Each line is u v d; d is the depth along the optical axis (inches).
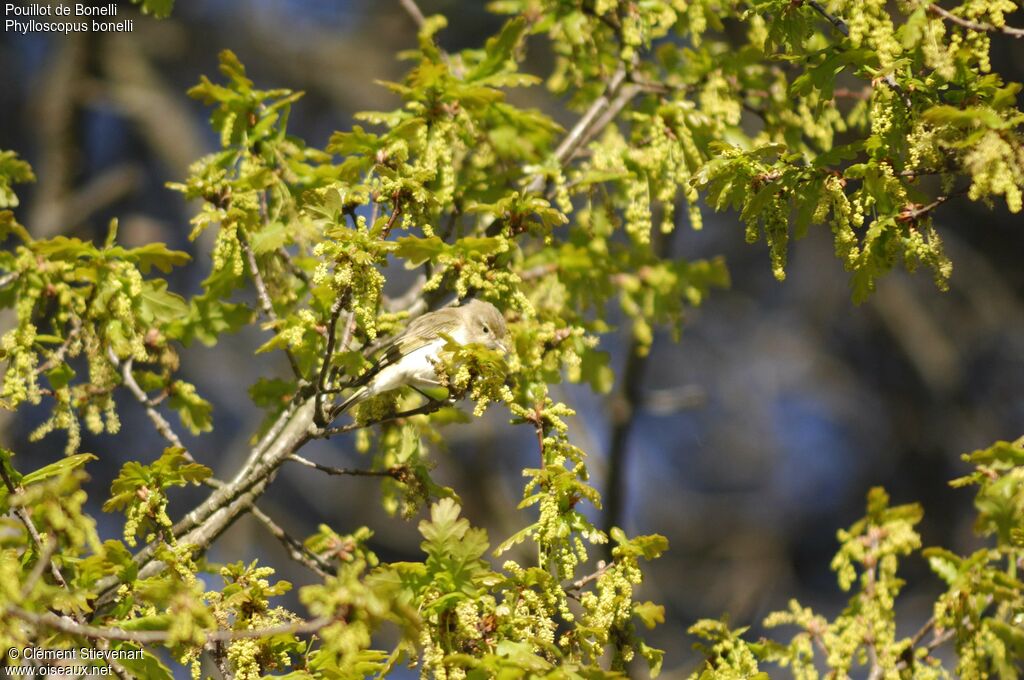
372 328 323.6
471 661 295.4
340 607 268.7
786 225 323.9
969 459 363.6
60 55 898.1
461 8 973.8
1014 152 295.0
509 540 329.1
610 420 658.2
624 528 661.9
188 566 334.3
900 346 1026.1
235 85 421.7
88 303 370.3
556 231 587.5
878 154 317.7
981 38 319.3
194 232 387.9
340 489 944.3
